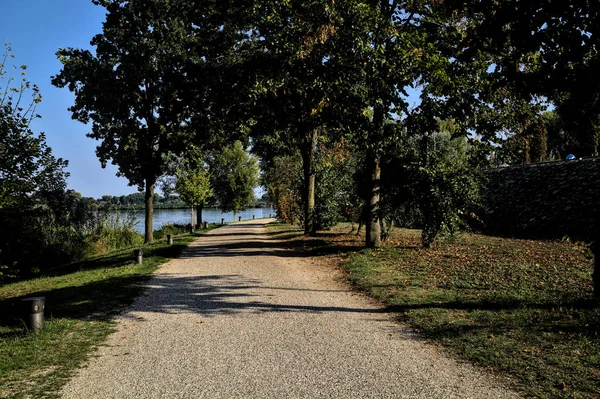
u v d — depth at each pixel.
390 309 7.62
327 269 12.28
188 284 10.60
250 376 4.77
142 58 21.22
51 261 20.69
